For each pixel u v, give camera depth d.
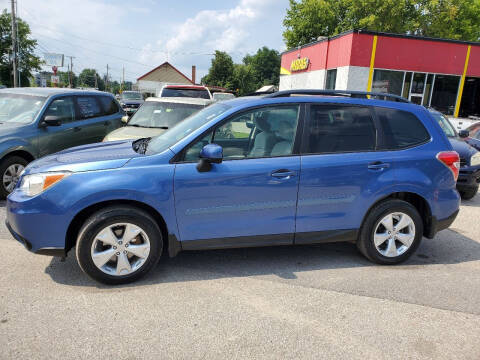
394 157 4.01
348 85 19.05
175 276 3.74
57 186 3.33
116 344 2.67
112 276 3.46
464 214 6.59
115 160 3.50
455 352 2.74
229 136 3.72
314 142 3.87
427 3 32.28
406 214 4.08
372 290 3.61
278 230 3.82
